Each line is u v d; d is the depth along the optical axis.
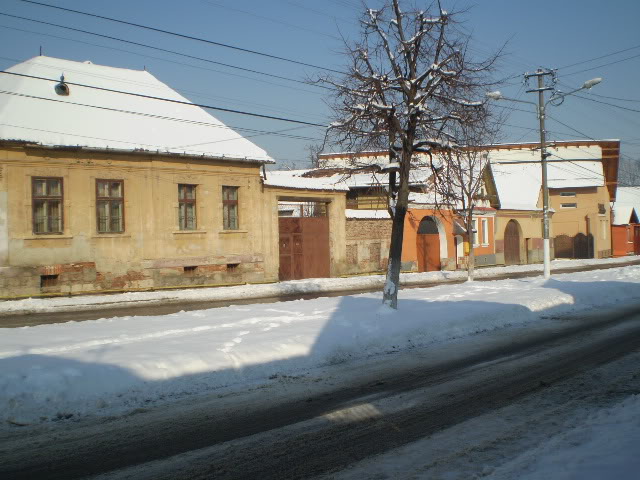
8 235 22.03
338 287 28.53
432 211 39.88
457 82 15.31
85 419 7.29
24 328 12.70
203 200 27.83
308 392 8.64
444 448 6.33
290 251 32.03
